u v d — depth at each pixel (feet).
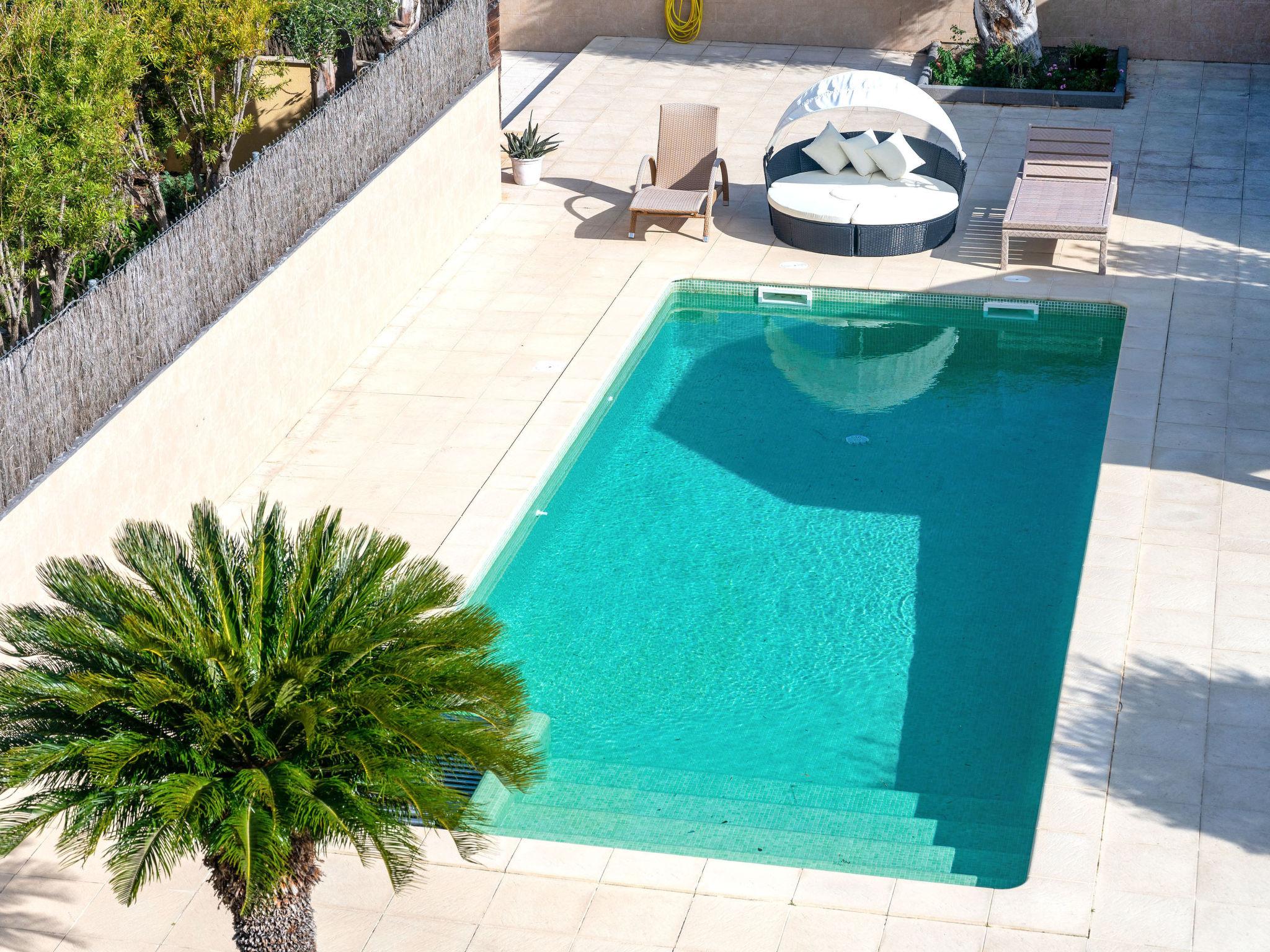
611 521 36.11
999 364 43.42
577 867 24.58
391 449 38.34
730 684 30.45
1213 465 35.35
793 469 38.27
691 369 43.73
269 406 38.19
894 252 48.49
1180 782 25.46
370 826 18.97
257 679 20.15
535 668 31.01
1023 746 28.35
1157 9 65.21
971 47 66.54
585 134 60.75
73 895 24.59
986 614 32.30
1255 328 42.32
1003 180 54.39
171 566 21.54
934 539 35.06
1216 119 59.06
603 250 50.06
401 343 44.14
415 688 20.24
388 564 21.40
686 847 25.43
